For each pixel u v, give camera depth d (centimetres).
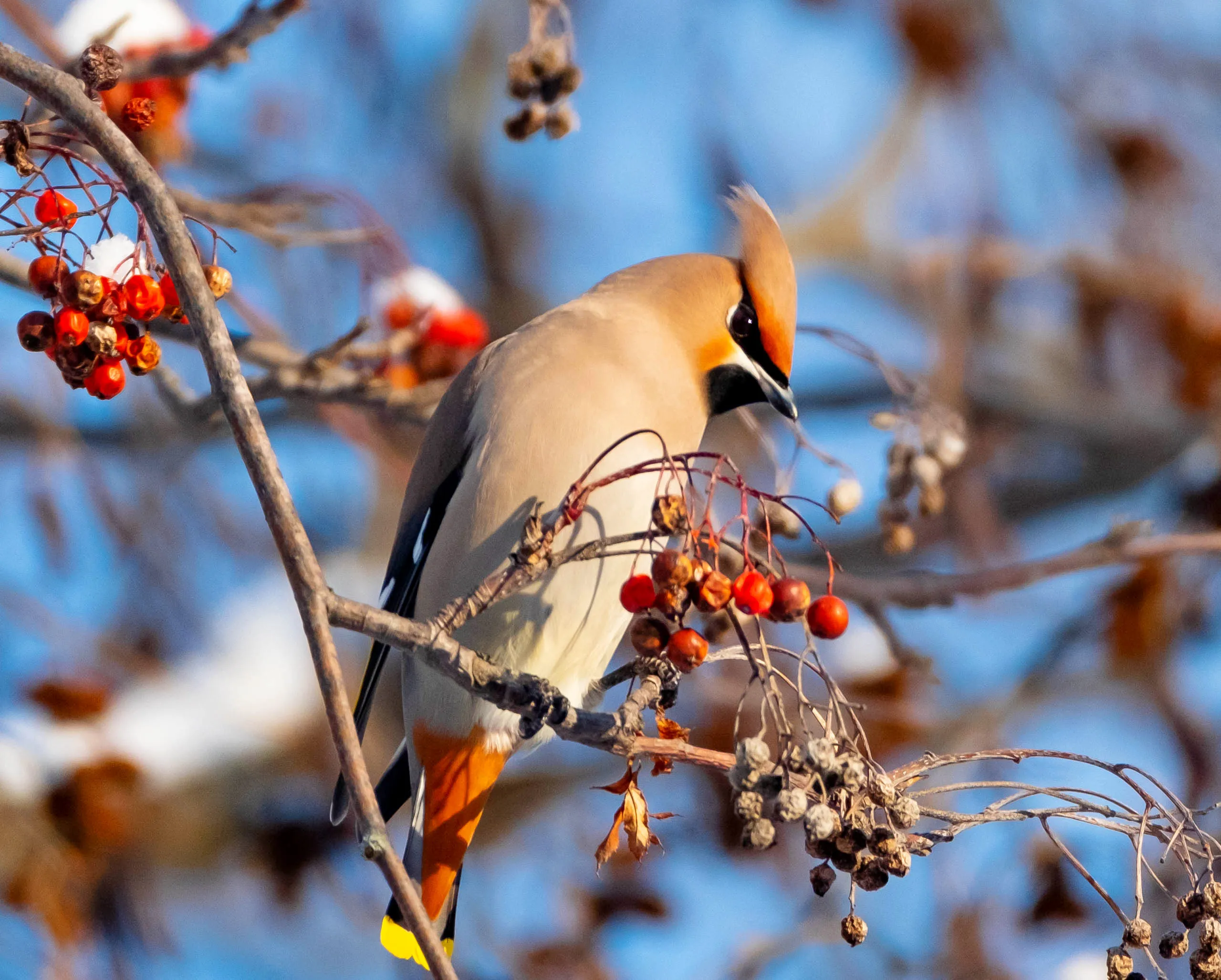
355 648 1326
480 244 1662
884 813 607
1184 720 1339
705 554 595
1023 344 1584
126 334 573
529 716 575
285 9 750
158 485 1223
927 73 1572
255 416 520
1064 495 1585
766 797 517
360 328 896
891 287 1650
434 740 736
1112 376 1565
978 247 1497
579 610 736
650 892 1159
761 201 855
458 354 974
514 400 749
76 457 1142
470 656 554
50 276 560
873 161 1647
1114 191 1569
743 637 536
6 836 1088
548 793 1265
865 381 1609
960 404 1422
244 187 1389
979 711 1318
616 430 741
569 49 805
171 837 1173
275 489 517
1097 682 1365
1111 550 987
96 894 1109
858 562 1427
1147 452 1537
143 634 1216
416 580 786
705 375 807
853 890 525
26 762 1109
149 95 807
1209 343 1509
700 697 1146
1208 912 539
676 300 811
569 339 769
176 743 1188
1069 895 1055
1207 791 1330
